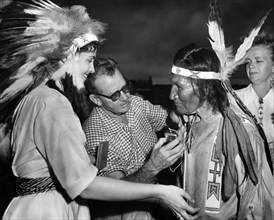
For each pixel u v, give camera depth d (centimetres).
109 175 220
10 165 196
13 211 184
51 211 182
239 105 209
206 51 202
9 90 199
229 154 192
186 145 211
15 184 190
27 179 184
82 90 226
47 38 194
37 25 197
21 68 197
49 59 194
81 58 200
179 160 230
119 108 226
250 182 190
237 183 195
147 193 173
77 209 195
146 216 231
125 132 230
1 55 198
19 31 198
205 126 205
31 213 181
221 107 200
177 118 240
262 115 316
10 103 202
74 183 168
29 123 181
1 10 200
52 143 172
